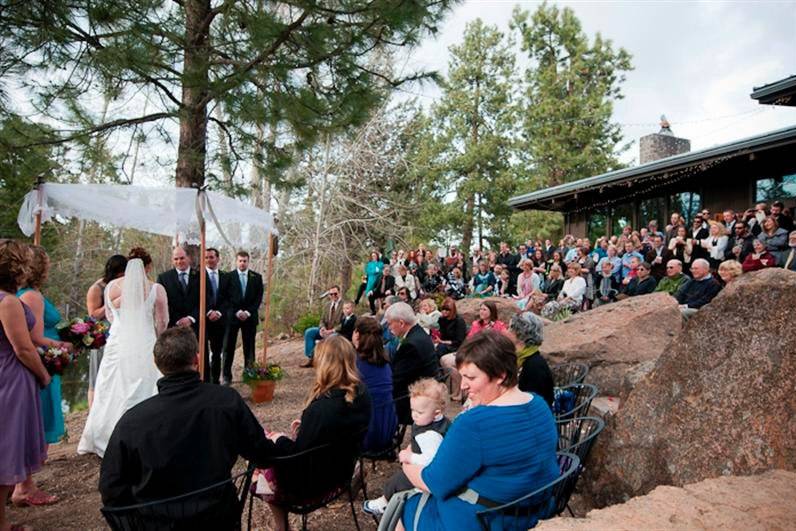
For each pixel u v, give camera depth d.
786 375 2.77
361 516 3.83
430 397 3.21
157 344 2.59
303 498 3.15
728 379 2.98
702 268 7.25
